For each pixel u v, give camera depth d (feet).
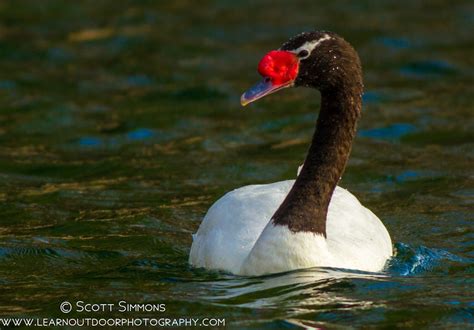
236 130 61.41
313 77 37.17
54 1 92.63
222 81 71.87
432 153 56.49
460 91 68.85
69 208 48.67
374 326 33.37
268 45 80.59
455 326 33.53
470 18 86.79
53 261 41.86
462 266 40.42
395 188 51.11
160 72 74.33
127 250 43.09
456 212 47.34
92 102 67.46
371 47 79.46
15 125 62.39
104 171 54.39
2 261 41.81
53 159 56.39
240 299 35.83
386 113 64.23
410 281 37.96
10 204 49.16
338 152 37.65
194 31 84.74
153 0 93.61
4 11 89.61
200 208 48.47
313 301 35.45
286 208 37.42
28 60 77.05
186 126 62.44
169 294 36.81
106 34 83.82
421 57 76.64
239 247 38.40
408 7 90.89
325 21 86.43
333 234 38.96
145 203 49.32
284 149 57.57
